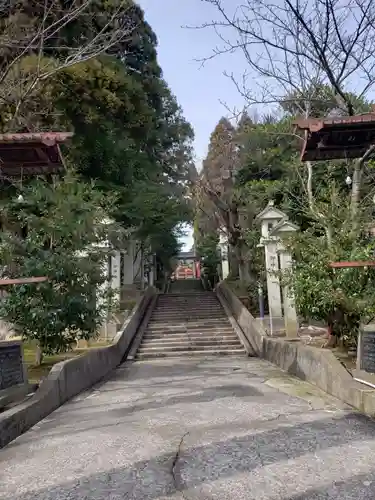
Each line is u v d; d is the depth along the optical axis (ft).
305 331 39.88
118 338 41.70
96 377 30.35
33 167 20.86
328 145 19.08
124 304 58.03
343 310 26.89
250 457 12.69
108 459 13.09
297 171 40.83
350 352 28.14
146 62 62.28
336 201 31.24
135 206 55.36
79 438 15.55
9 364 18.70
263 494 10.21
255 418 17.24
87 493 10.73
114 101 46.98
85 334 29.73
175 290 104.47
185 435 15.24
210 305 62.08
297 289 28.12
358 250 25.90
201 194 71.72
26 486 11.41
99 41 41.16
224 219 65.62
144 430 16.16
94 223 30.91
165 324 53.42
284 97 36.37
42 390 20.58
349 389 19.13
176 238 86.28
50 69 36.73
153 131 65.10
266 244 43.70
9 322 28.07
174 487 10.85
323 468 11.69
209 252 95.04
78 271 28.76
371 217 31.24
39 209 29.50
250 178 64.69
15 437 16.12
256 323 44.34
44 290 27.22
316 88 33.27
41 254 27.89
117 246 34.55
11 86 33.12
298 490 10.38
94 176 51.01
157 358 43.29
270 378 27.84
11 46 32.30
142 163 61.67
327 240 29.22
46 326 27.04
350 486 10.53
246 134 56.85
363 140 18.67
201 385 25.99
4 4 34.71
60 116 43.01
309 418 16.99
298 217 48.16
